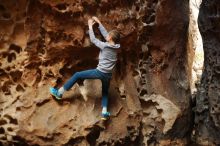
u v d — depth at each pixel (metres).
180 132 6.62
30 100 5.91
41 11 5.81
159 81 6.55
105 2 5.93
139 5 6.21
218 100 6.42
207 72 6.71
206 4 6.39
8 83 5.99
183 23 6.56
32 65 5.99
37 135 5.80
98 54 6.07
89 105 6.06
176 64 6.68
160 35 6.46
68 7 5.75
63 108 6.00
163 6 6.28
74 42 5.91
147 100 6.46
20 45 5.97
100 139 5.97
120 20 6.08
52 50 5.93
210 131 6.70
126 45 6.28
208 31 6.46
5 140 5.85
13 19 5.88
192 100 7.17
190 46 7.51
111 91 6.21
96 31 5.98
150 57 6.55
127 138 6.18
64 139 5.89
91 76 5.55
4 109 5.88
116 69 6.34
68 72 6.12
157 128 6.50
